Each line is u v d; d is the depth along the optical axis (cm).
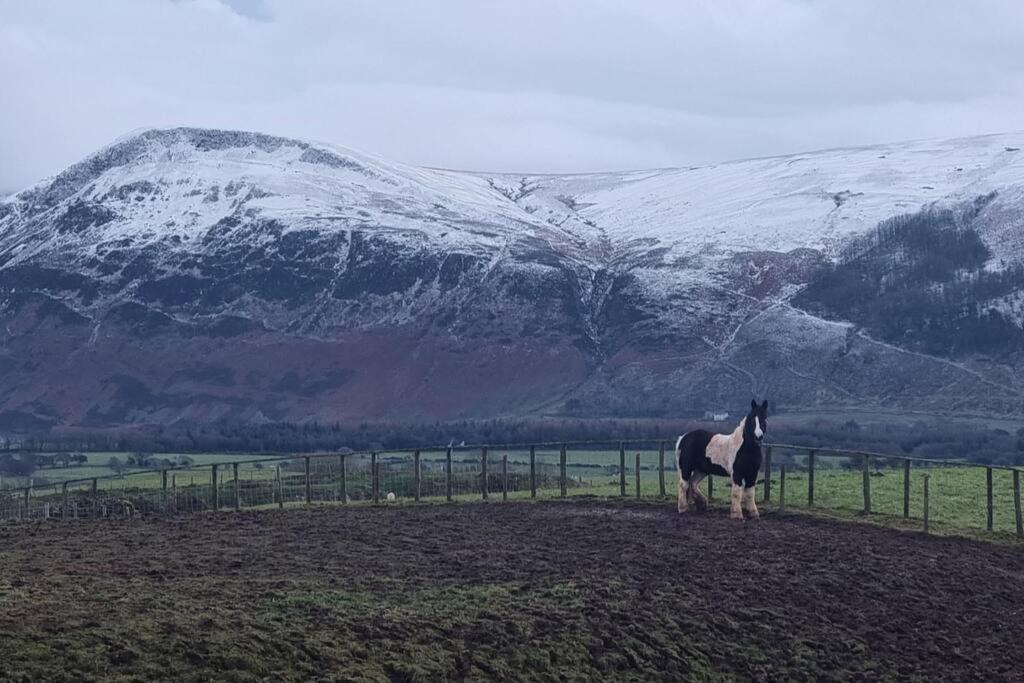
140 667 1477
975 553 2631
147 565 2167
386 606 1897
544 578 2169
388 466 5266
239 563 2203
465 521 2808
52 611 1661
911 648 2058
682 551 2448
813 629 2072
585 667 1791
